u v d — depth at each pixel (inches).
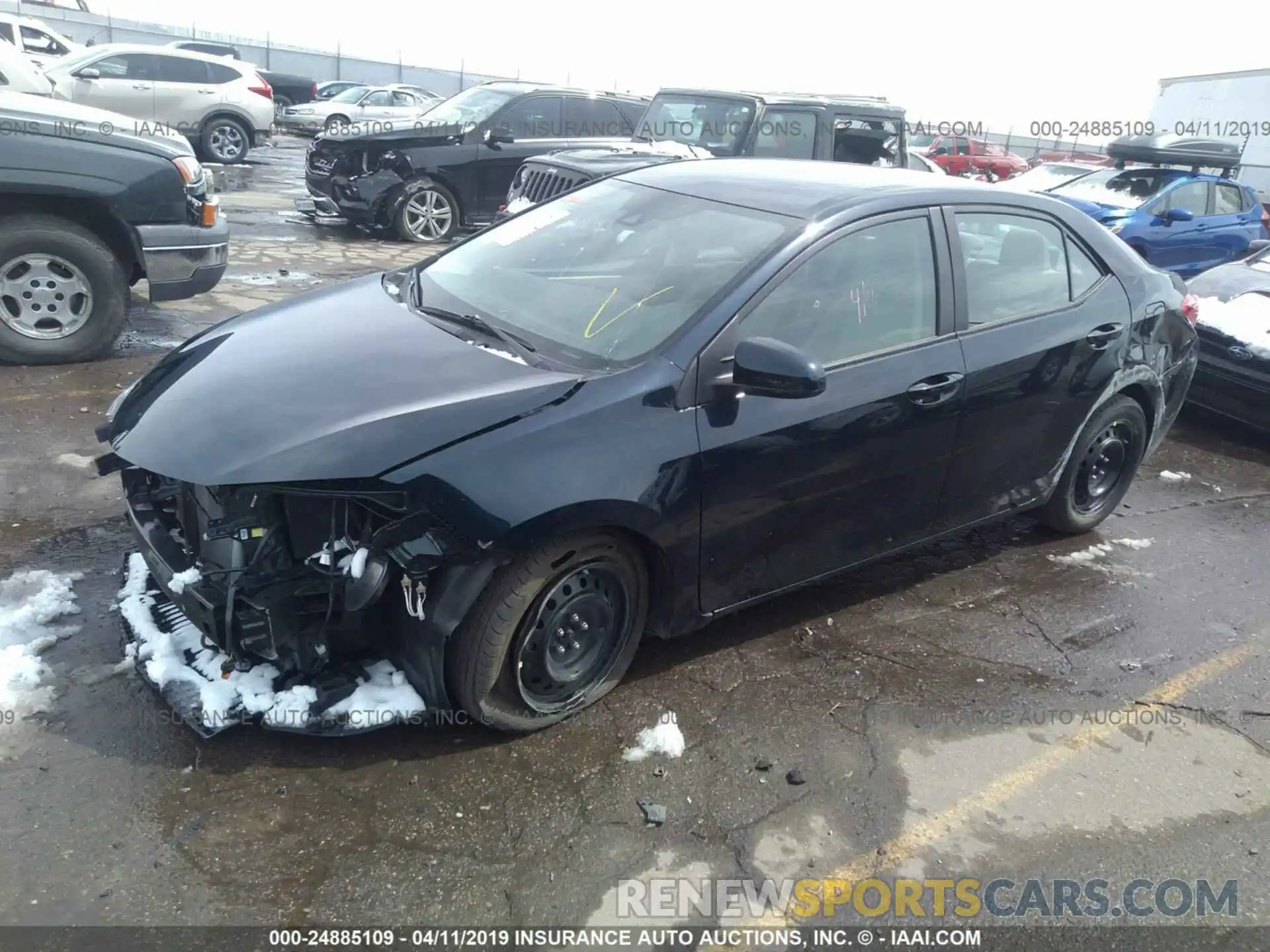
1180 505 206.1
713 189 143.1
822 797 109.1
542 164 313.1
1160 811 112.0
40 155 205.8
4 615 123.8
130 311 269.3
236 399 107.7
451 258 152.9
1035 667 138.9
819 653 136.9
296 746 108.5
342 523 102.7
